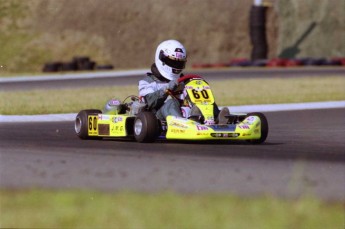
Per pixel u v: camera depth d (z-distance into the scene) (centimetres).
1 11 16288
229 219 2025
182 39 16675
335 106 7094
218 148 3694
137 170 2950
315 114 6278
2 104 6950
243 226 1970
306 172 2942
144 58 16225
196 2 17250
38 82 11188
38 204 2186
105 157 3338
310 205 2184
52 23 16200
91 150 3609
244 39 16988
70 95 8150
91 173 2873
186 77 3934
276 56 16700
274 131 4847
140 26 16600
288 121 5653
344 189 2580
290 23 17062
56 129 4922
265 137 3925
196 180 2725
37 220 2002
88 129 4188
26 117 5828
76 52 15788
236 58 16675
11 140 4144
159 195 2345
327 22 16850
